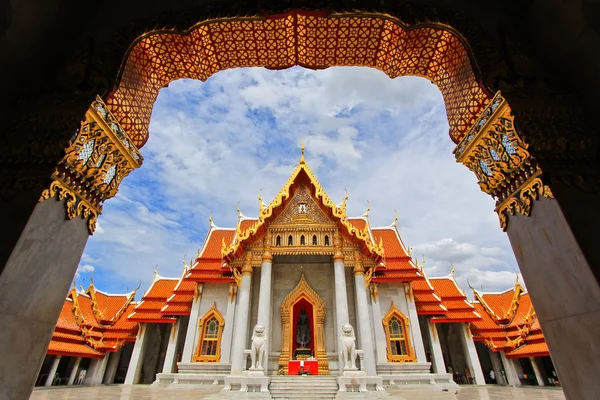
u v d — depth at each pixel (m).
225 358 25.62
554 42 5.09
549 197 4.45
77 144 4.81
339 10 5.86
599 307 3.76
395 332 27.55
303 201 23.48
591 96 4.80
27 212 4.26
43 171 4.51
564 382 4.27
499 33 5.58
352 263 21.53
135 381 30.50
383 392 16.92
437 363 28.55
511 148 5.12
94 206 5.55
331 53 7.19
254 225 21.94
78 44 5.48
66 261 4.91
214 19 5.91
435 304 30.75
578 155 4.59
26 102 4.86
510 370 32.53
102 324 35.50
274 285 23.05
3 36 4.43
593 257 3.93
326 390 17.77
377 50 7.09
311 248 21.75
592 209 4.25
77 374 32.62
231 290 27.64
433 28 5.98
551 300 4.46
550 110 4.88
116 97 5.74
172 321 30.17
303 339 21.48
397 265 30.58
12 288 4.02
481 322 35.53
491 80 5.27
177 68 7.02
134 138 6.37
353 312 21.98
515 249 5.23
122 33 5.70
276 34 6.59
